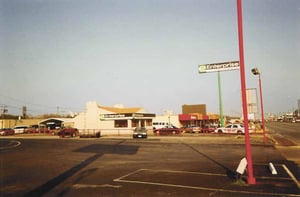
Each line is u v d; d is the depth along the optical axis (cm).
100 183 1073
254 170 1316
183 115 6253
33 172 1345
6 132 5750
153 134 4847
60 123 7162
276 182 1052
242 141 3234
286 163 1542
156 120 6331
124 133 5162
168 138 3803
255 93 2842
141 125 5453
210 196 868
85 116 5459
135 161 1691
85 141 3469
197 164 1534
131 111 5972
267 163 1544
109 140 3594
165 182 1071
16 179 1177
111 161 1702
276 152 2109
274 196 862
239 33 1058
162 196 874
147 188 979
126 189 970
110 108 5912
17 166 1541
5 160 1795
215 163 1563
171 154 2052
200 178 1140
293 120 14312
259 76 2808
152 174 1243
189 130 4978
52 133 5819
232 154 2011
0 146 2917
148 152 2200
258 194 884
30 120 7956
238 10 1066
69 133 4678
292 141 3058
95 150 2378
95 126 5378
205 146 2688
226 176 1177
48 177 1216
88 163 1631
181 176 1188
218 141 3284
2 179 1178
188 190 944
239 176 1152
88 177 1198
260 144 2805
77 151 2312
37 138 4456
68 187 1017
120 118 5197
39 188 1011
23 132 6141
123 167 1460
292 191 920
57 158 1880
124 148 2530
